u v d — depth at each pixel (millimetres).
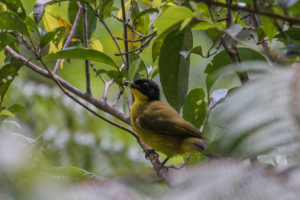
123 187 2338
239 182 1819
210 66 6641
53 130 12648
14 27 6902
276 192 1720
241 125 2057
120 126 8859
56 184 2066
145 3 9164
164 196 1956
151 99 10344
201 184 1883
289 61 4223
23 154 2115
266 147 1910
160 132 9195
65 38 9578
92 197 2062
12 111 7508
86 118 12984
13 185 1940
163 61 6453
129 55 8602
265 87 2145
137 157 12367
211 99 7645
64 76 15930
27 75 14273
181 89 6672
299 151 1843
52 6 9461
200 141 8000
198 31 15625
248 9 4180
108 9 7648
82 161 12102
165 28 4797
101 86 15766
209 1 4711
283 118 1943
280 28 4340
